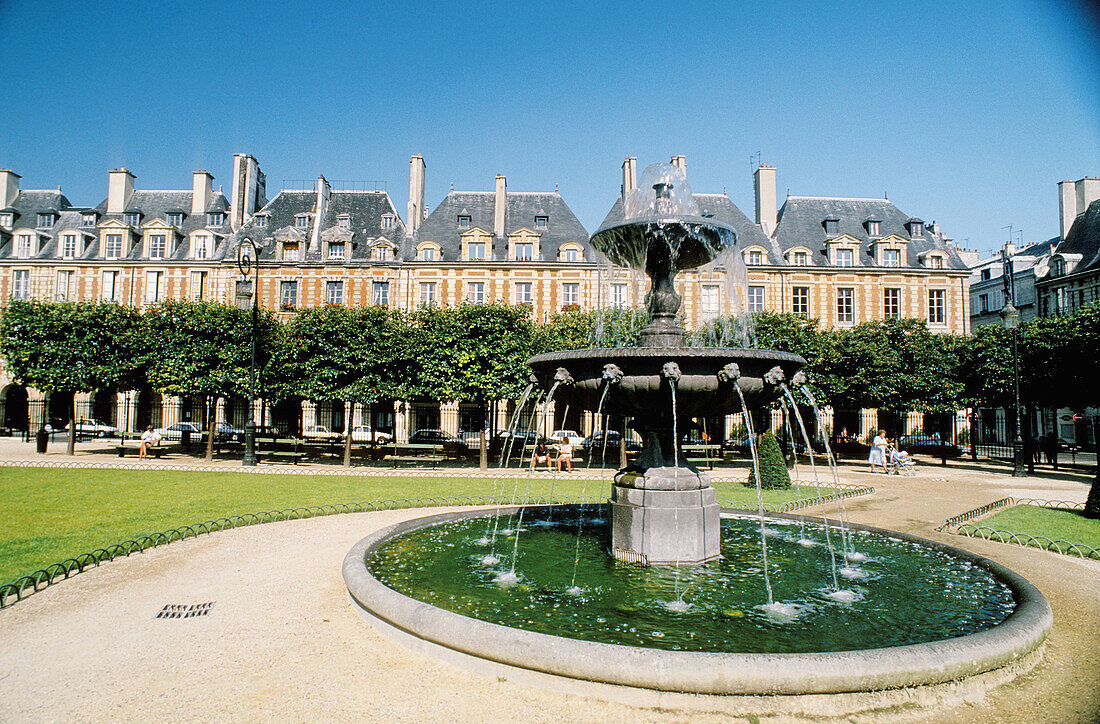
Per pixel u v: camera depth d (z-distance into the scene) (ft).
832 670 14.52
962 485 67.46
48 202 159.53
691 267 29.71
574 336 89.40
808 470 83.15
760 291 134.82
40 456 86.22
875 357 88.74
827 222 143.23
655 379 23.62
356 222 146.41
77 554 29.94
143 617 21.50
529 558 27.43
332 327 80.48
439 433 115.03
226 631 20.17
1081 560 30.83
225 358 80.94
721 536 32.96
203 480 61.36
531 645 15.96
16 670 17.22
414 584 23.58
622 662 14.96
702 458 99.81
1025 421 100.63
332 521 39.93
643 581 23.80
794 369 25.70
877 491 61.00
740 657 14.74
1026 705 15.15
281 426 133.08
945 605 21.50
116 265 140.87
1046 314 151.33
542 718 14.48
